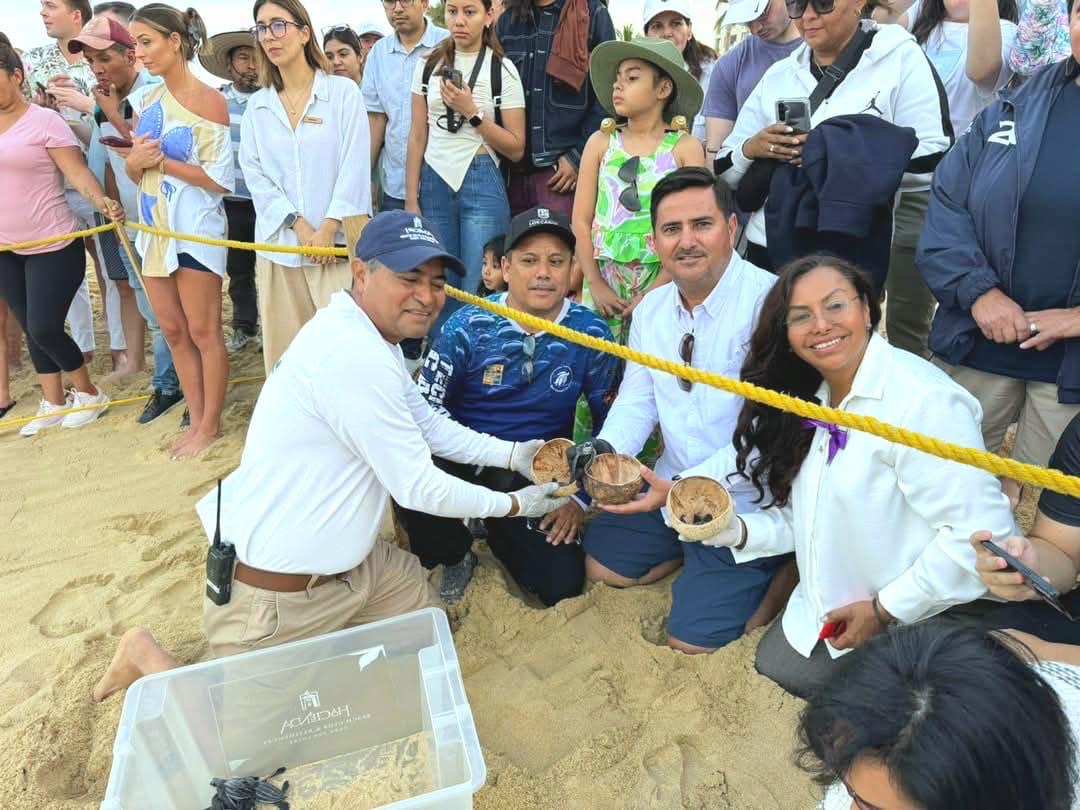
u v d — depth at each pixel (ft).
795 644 7.91
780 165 10.77
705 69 17.43
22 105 14.37
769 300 7.41
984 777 3.11
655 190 8.91
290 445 7.46
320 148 13.05
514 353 10.11
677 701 8.08
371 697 7.91
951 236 8.95
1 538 12.40
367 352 7.20
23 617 10.30
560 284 9.75
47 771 7.71
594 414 11.18
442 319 15.58
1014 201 8.31
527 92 14.40
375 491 7.92
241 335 20.48
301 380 7.30
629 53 11.18
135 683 7.18
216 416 15.05
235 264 19.65
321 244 13.08
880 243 10.28
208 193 13.67
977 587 6.88
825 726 3.60
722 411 9.23
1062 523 6.64
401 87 15.98
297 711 7.76
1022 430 9.40
